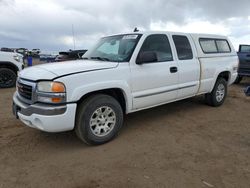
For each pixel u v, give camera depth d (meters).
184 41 5.27
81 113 3.65
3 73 9.38
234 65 6.58
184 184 2.88
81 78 3.55
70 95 3.44
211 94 6.14
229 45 6.61
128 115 5.51
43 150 3.77
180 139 4.18
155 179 2.98
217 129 4.70
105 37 5.25
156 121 5.11
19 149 3.79
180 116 5.48
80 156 3.57
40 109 3.39
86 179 2.99
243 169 3.21
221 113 5.77
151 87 4.50
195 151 3.73
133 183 2.90
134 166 3.28
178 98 5.20
